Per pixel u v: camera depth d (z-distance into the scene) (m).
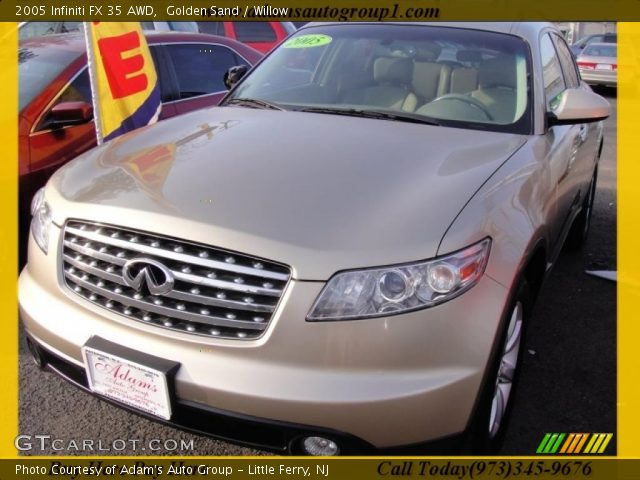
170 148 2.59
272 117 2.97
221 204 2.07
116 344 2.07
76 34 5.06
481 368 1.98
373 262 1.90
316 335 1.88
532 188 2.53
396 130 2.79
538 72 3.24
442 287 1.92
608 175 7.57
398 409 1.87
